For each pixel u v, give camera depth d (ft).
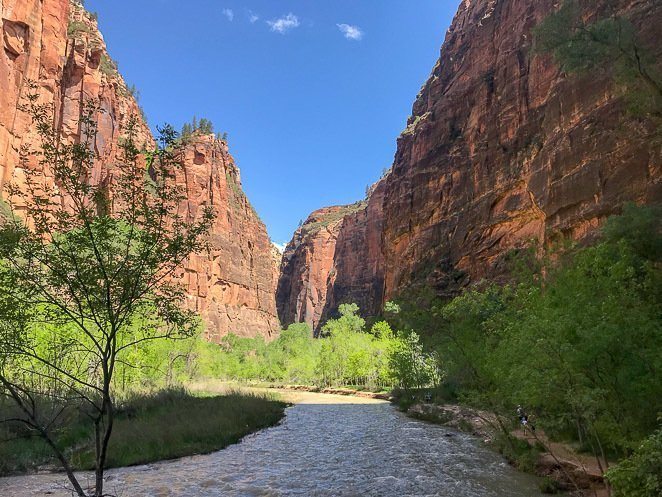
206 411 83.30
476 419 82.69
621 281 35.27
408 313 80.84
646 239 50.01
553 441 55.26
